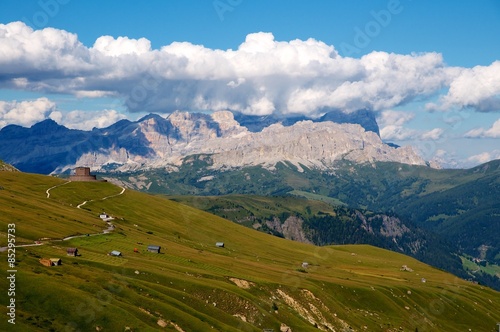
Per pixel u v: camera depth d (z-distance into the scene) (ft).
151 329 415.03
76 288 444.96
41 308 406.00
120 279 505.66
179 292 522.47
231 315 524.93
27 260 489.26
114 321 412.57
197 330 451.53
